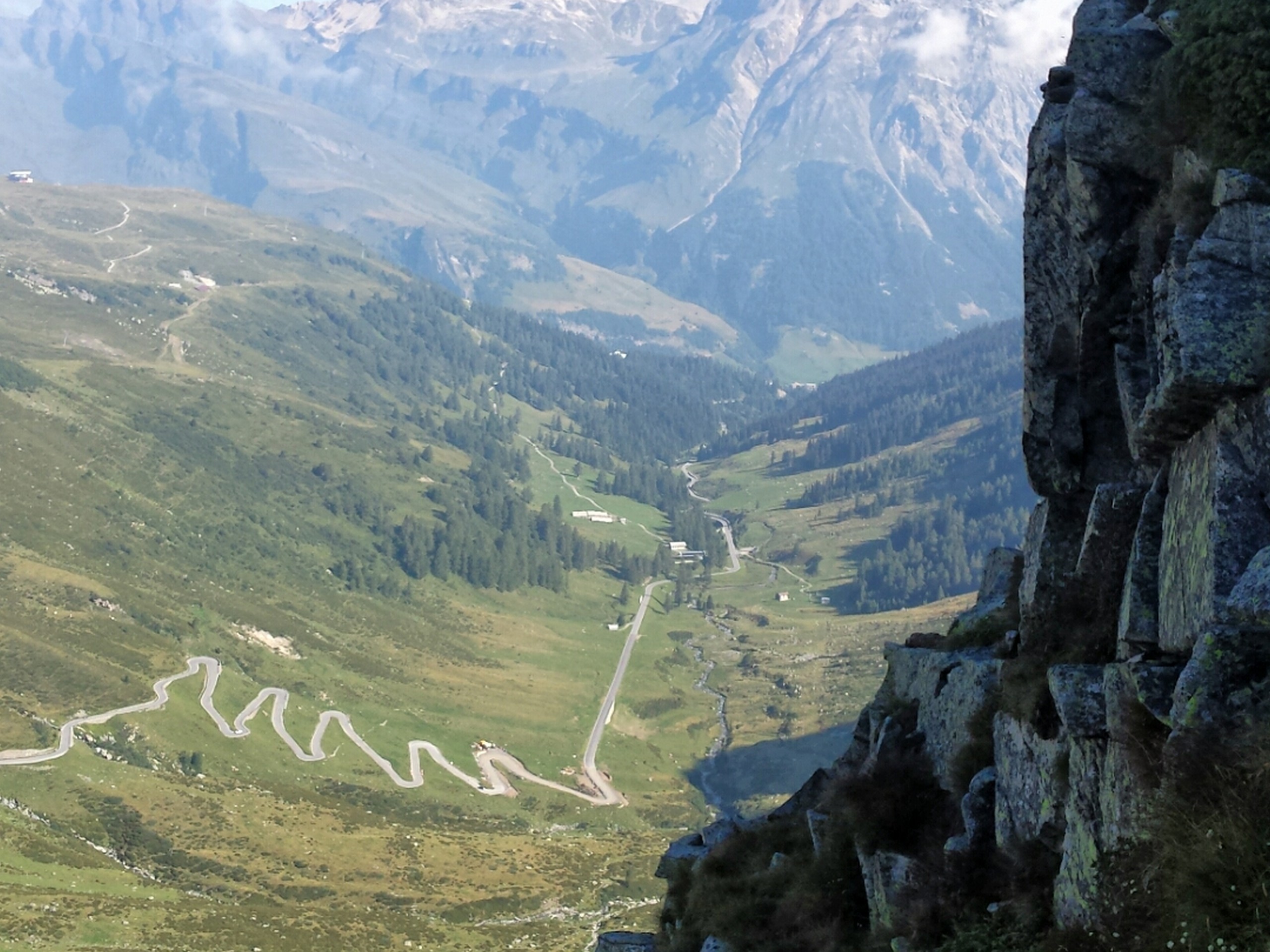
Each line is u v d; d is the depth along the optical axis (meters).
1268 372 14.62
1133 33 21.42
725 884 29.06
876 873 22.66
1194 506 15.03
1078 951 13.94
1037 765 18.48
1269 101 16.98
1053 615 20.00
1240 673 13.02
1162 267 19.23
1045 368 22.52
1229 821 11.65
